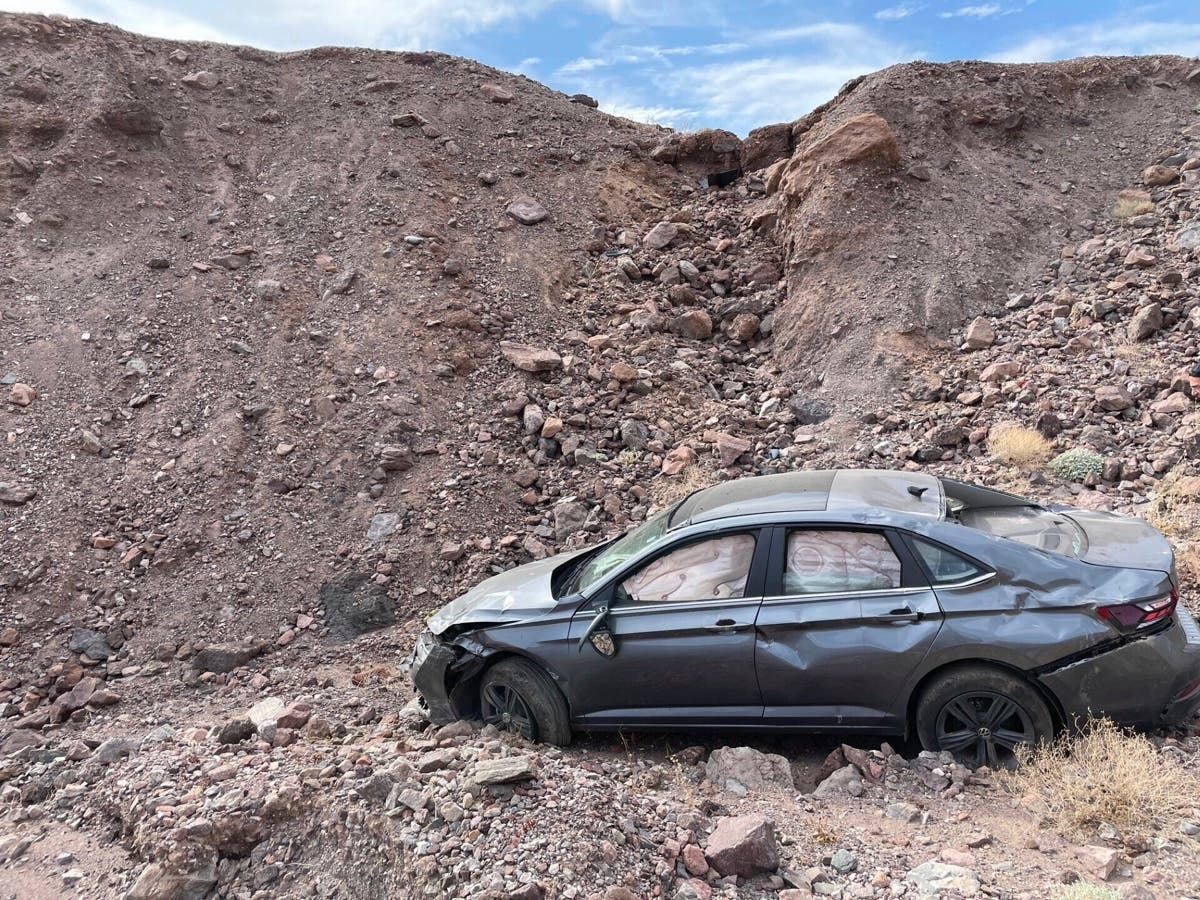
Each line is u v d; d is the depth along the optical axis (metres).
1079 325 11.18
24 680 7.45
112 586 8.38
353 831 4.25
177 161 15.24
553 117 18.69
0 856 4.88
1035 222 13.88
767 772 4.84
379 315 12.21
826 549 4.94
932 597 4.67
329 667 7.43
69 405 10.34
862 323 12.18
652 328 12.94
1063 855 3.89
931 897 3.59
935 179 14.62
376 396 10.83
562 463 10.11
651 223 16.03
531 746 5.30
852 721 4.84
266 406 10.58
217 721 6.58
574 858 3.85
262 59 18.72
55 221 13.16
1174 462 8.25
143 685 7.38
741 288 14.05
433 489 9.55
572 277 14.24
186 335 11.60
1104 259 12.55
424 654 5.71
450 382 11.35
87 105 14.94
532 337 12.48
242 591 8.38
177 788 5.00
